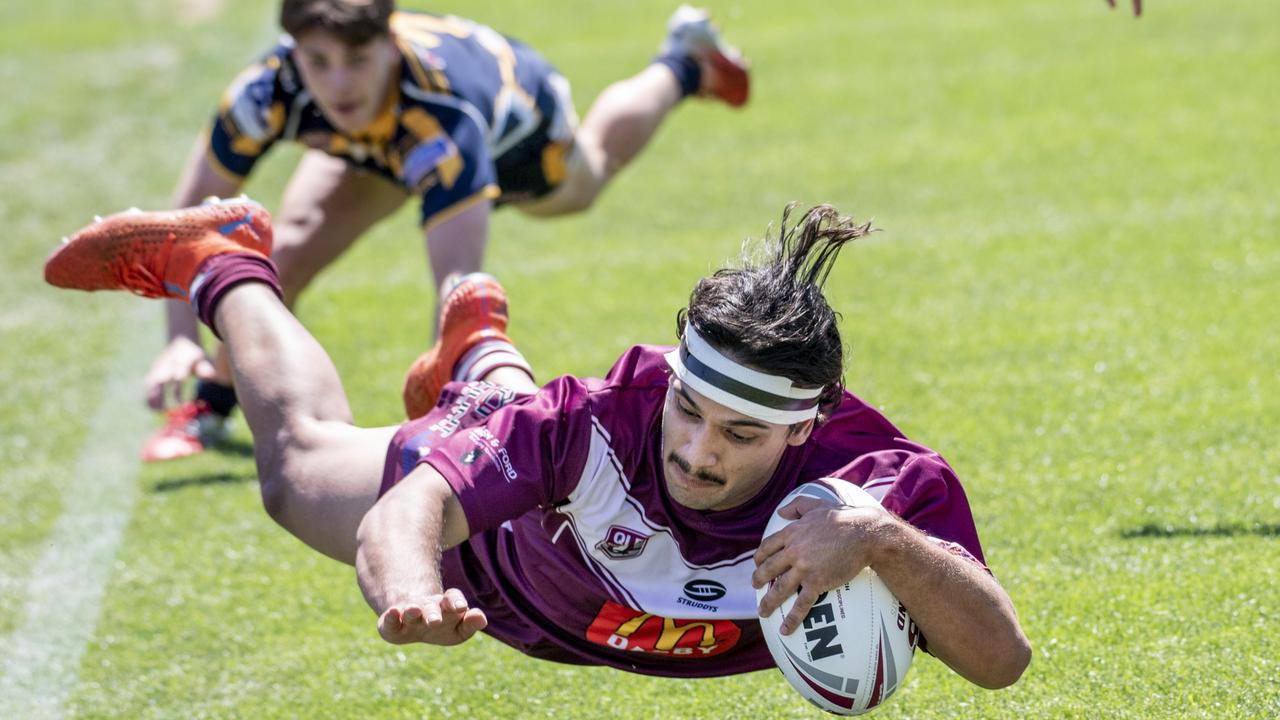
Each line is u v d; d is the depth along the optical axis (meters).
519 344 22.80
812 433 10.67
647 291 24.97
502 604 11.97
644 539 10.61
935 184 29.72
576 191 22.11
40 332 25.84
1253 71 35.12
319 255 20.36
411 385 14.81
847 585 10.02
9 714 14.04
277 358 12.75
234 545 17.34
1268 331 20.88
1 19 50.94
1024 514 16.23
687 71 23.95
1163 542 15.27
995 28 42.09
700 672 11.52
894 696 13.03
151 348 25.06
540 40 44.19
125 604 16.08
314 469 12.16
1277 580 14.23
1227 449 17.39
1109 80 35.75
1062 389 19.58
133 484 19.59
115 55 45.25
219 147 19.03
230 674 14.51
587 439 10.45
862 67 39.28
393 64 18.17
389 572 9.45
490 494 10.21
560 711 13.34
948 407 19.30
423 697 13.78
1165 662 13.02
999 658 9.96
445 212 17.75
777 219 28.45
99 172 34.41
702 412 9.71
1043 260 24.73
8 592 16.62
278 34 46.66
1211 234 25.12
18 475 20.09
